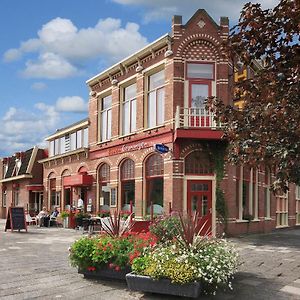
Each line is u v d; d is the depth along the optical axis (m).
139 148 21.11
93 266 9.13
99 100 25.53
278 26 4.89
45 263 11.37
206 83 19.08
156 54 20.36
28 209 34.19
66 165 29.11
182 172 18.69
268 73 5.05
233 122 5.61
